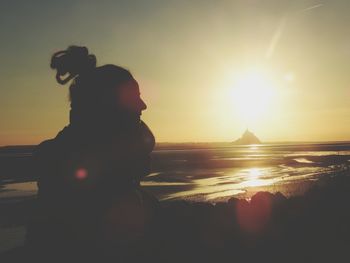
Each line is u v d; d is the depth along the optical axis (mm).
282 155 107188
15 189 32750
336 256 6496
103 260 2566
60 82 2621
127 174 2633
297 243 7055
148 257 2928
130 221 2701
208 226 6973
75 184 2412
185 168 57219
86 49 2623
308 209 9641
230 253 6320
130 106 2623
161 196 26172
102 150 2498
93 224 2504
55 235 2412
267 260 6266
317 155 101875
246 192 26828
